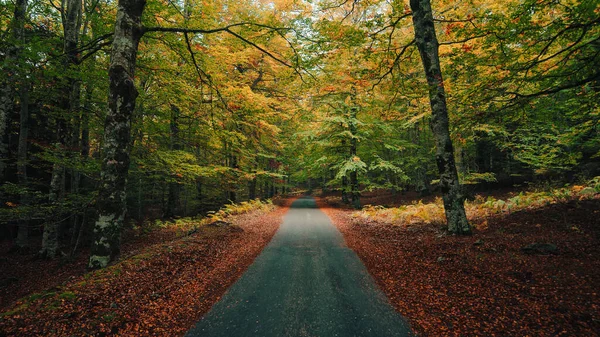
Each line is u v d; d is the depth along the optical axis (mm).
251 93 12422
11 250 11328
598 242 5914
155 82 11344
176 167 12133
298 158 23141
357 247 8883
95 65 9484
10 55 9008
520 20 6145
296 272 6547
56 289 4730
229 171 16125
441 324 3961
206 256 7629
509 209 10586
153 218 19578
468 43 9523
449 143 8164
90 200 9180
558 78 6961
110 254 5922
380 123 18578
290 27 8688
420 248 7445
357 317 4340
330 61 10750
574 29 6055
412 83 9297
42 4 10266
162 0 8945
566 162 13023
